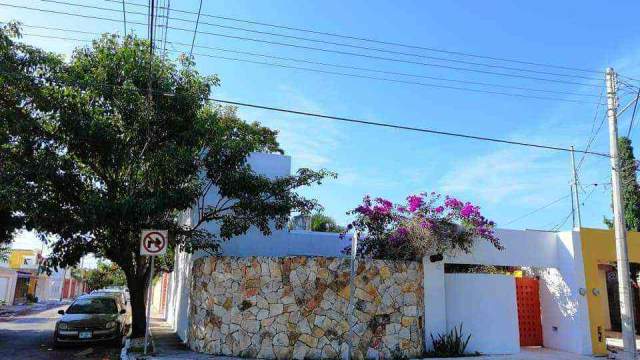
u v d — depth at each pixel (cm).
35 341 1582
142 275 1477
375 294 1302
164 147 1266
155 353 1232
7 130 1187
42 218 1177
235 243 1542
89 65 1302
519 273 1761
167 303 2628
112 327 1482
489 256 1503
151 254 1189
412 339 1318
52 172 1182
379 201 1461
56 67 1224
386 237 1430
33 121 1204
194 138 1330
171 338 1639
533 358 1355
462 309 1417
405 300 1335
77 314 1530
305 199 1405
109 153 1279
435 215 1410
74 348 1442
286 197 1369
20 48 1175
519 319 1617
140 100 1278
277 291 1237
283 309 1227
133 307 1455
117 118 1307
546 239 1586
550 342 1579
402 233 1373
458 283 1434
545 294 1625
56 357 1280
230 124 1576
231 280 1252
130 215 1204
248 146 1338
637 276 2097
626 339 1288
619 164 1384
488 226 1430
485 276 1452
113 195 1341
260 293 1234
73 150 1273
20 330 1914
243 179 1300
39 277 5025
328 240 1677
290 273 1252
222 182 1310
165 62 1369
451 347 1351
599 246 1567
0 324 2186
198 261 1367
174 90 1344
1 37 1137
